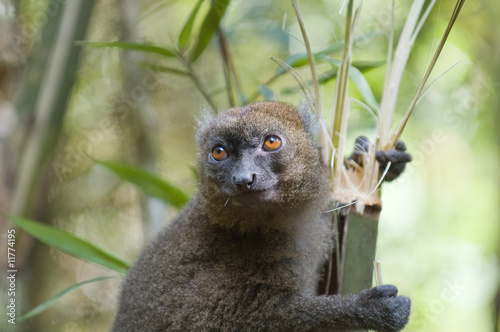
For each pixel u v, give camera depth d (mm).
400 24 11312
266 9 11586
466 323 14453
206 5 10805
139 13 12242
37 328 13148
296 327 6668
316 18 12555
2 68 9656
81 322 13867
